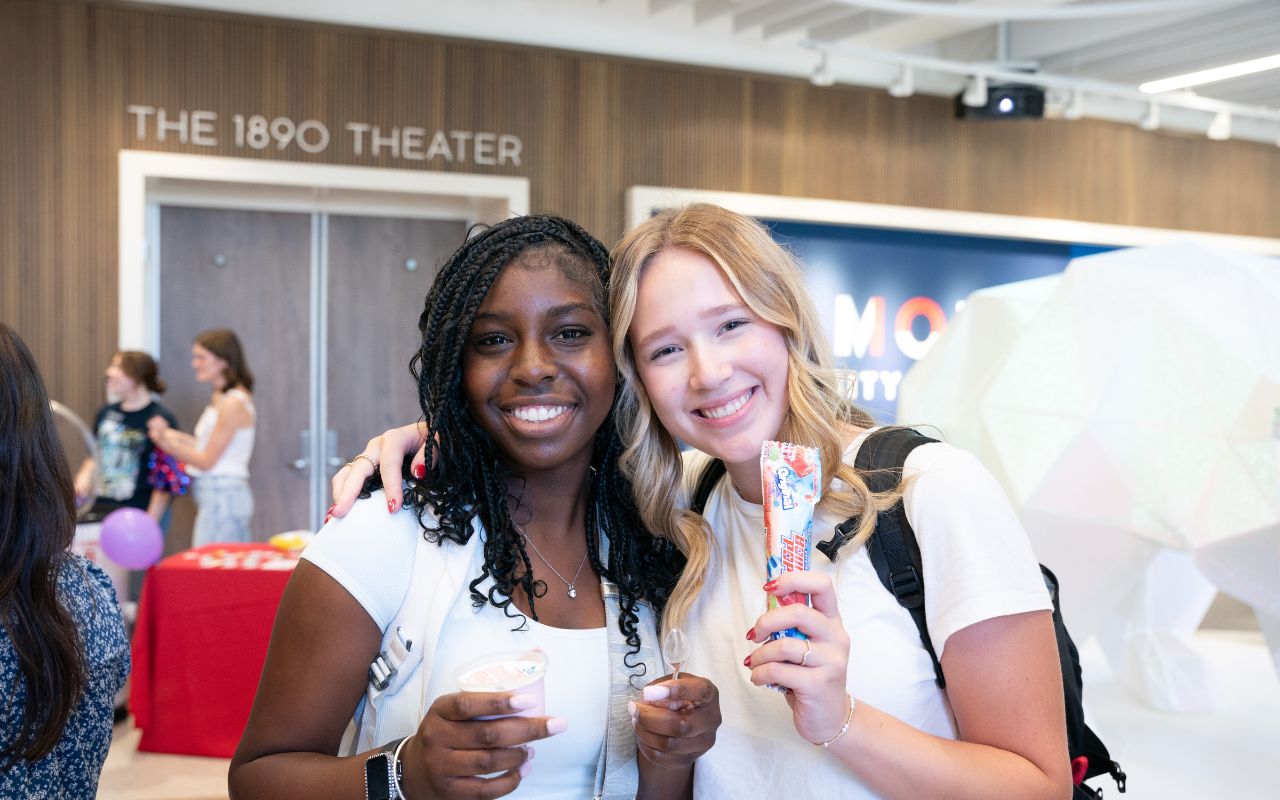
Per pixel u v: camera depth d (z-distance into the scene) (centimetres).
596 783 130
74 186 492
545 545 137
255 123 512
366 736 128
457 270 130
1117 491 290
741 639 132
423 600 126
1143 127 662
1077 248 698
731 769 130
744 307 128
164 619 380
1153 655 338
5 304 488
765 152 609
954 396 339
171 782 356
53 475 130
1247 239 740
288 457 579
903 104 642
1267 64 584
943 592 119
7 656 123
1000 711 116
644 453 140
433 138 541
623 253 133
